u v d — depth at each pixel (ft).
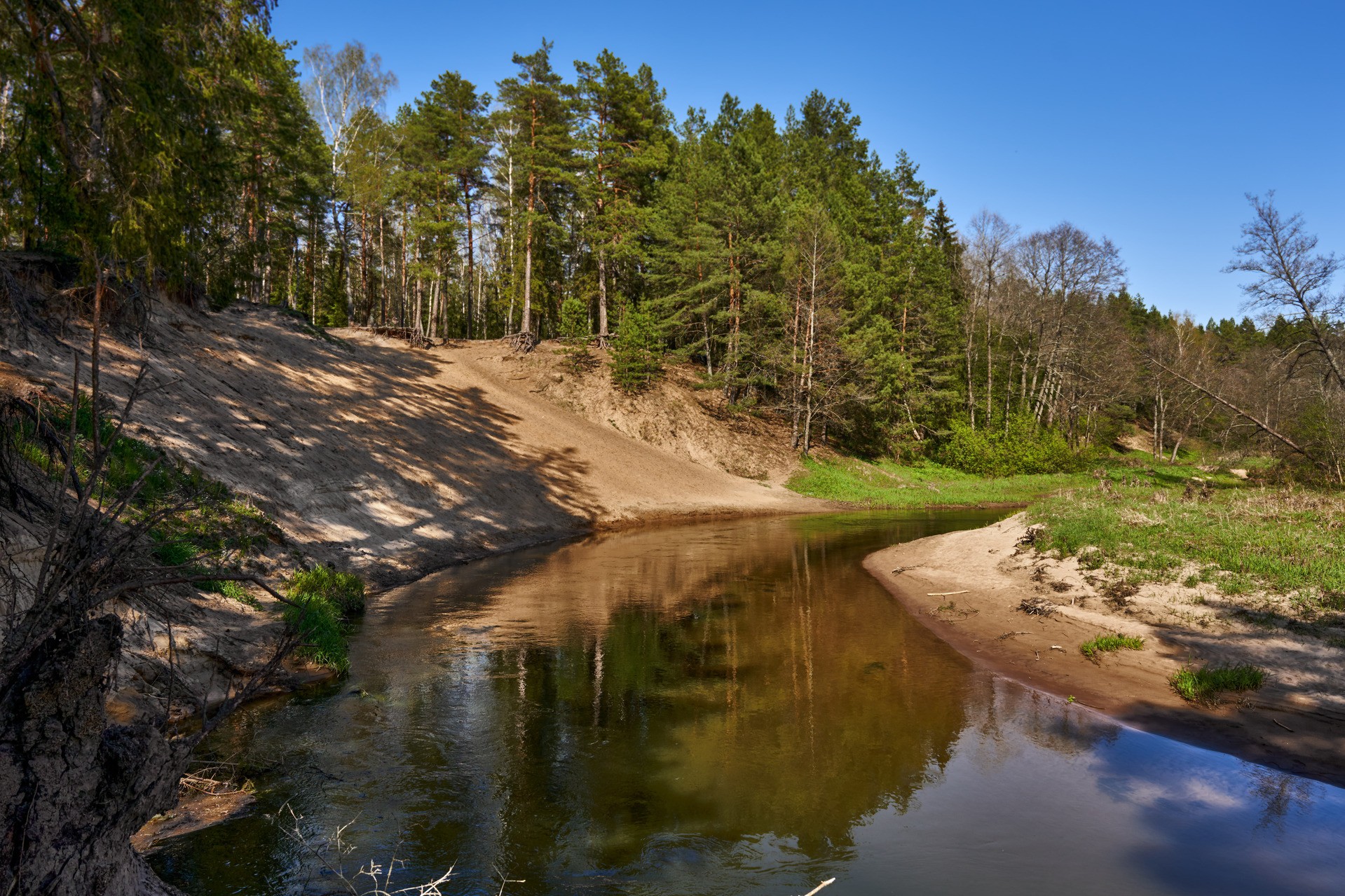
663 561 70.79
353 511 66.33
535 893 17.38
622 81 159.94
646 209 163.53
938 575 60.44
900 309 176.04
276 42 82.74
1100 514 60.54
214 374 73.15
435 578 60.49
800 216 151.74
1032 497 145.18
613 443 128.26
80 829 10.34
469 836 20.04
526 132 152.15
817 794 23.24
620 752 26.25
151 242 32.37
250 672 31.07
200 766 23.34
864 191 182.91
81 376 51.29
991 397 201.26
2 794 9.52
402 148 155.94
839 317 150.71
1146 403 245.24
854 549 79.66
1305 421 89.15
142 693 26.16
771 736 27.99
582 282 187.42
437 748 26.07
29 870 9.64
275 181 103.55
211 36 35.47
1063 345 190.29
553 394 139.64
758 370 161.58
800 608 50.42
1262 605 39.09
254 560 44.27
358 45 152.66
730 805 22.39
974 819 21.70
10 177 29.12
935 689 33.68
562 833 20.39
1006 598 50.47
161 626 29.50
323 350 107.86
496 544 77.66
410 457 85.61
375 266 209.97
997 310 207.10
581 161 155.33
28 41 26.37
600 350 161.27
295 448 69.51
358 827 20.27
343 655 35.12
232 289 85.66
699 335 177.68
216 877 17.38
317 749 25.53
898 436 172.45
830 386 152.15
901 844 20.16
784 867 18.93
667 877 18.33
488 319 231.30
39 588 10.44
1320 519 53.78
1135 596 44.42
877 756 26.22
